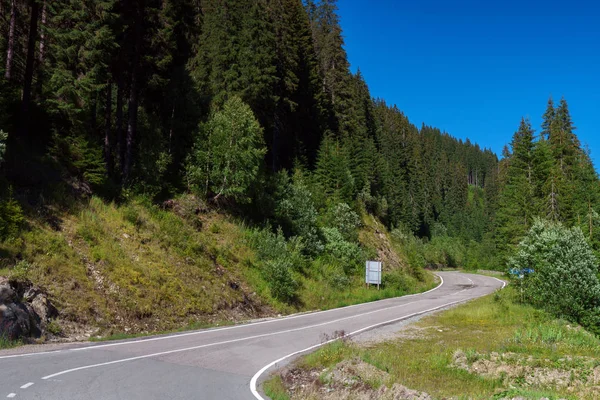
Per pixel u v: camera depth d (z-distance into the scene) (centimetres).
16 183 1784
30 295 1277
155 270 1858
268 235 2844
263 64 3547
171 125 2827
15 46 2434
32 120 2219
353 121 5972
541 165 4109
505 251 4238
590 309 2084
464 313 2303
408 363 1191
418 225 8675
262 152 2866
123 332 1454
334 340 1388
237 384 886
